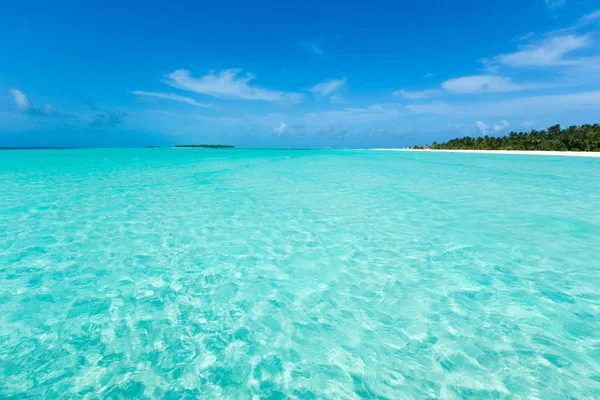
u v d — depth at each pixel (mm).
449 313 3002
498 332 2705
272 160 27094
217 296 3365
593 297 3217
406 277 3752
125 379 2240
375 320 2926
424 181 12047
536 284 3512
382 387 2166
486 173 15211
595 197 8406
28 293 3383
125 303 3213
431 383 2189
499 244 4766
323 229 5668
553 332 2688
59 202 7848
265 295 3387
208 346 2592
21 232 5426
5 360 2406
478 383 2180
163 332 2764
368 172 16047
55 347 2557
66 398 2082
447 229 5566
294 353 2516
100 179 12344
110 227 5766
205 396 2107
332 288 3525
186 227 5793
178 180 12242
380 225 5871
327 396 2104
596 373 2244
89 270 3959
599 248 4551
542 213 6637
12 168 16984
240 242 5008
